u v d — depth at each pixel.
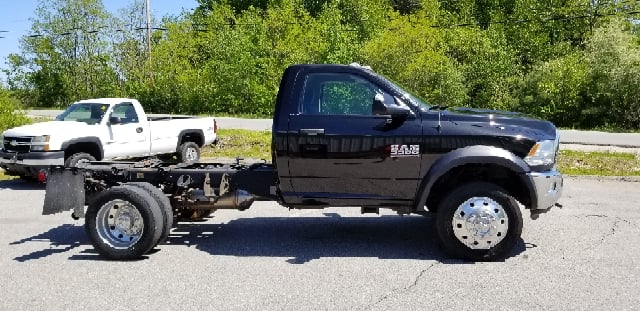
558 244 6.73
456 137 6.04
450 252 6.09
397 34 35.47
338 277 5.54
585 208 9.04
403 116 6.12
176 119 14.20
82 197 6.66
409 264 5.96
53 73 56.44
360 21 47.53
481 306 4.71
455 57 40.34
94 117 12.30
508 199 5.93
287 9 44.00
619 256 6.20
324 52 38.94
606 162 14.55
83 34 54.78
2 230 7.66
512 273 5.61
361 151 6.14
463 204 5.99
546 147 6.04
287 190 6.39
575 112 37.44
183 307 4.73
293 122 6.27
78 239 7.17
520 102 38.38
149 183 6.69
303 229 7.65
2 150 11.41
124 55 50.28
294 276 5.58
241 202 6.71
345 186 6.29
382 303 4.80
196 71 46.38
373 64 35.31
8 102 19.23
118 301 4.89
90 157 11.59
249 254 6.42
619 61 35.47
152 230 6.15
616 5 45.31
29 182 12.29
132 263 6.09
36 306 4.79
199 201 6.78
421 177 6.12
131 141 12.64
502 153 5.94
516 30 46.78
